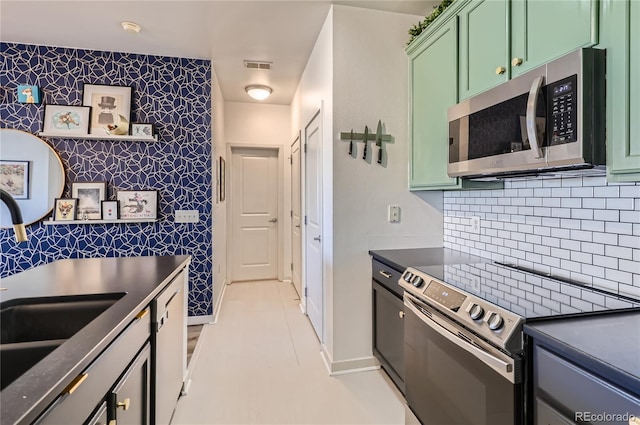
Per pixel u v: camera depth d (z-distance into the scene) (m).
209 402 2.02
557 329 1.00
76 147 2.98
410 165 2.38
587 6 1.14
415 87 2.29
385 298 2.15
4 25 2.57
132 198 3.08
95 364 0.93
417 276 1.67
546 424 0.95
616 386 0.76
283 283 4.73
